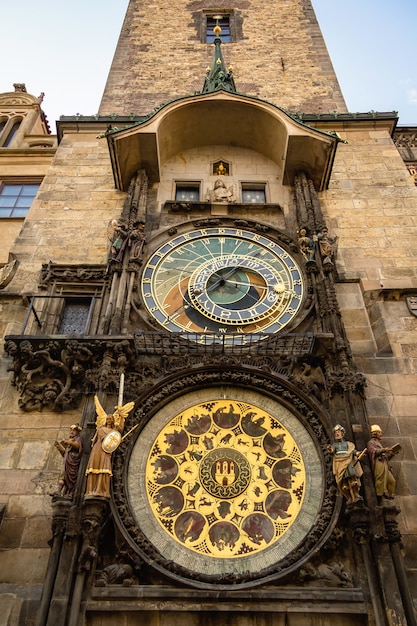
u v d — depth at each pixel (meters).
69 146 18.75
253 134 17.80
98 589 8.80
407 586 8.73
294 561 9.25
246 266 14.23
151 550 9.27
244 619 8.62
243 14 28.95
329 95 23.02
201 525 9.82
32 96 23.47
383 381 12.13
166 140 17.31
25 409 11.57
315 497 10.00
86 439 10.27
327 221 16.11
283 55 25.55
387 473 9.73
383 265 14.85
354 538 9.27
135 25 27.89
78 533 9.05
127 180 16.97
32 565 9.55
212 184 17.25
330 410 10.89
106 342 11.57
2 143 21.56
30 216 16.16
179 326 12.95
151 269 14.17
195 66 24.73
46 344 11.83
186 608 8.67
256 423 11.05
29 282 14.50
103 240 15.51
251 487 10.27
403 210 16.45
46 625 8.23
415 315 13.41
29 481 10.60
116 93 22.89
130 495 9.96
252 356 11.89
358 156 18.44
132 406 10.27
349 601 8.80
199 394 11.39
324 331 12.33
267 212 16.14
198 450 10.70
